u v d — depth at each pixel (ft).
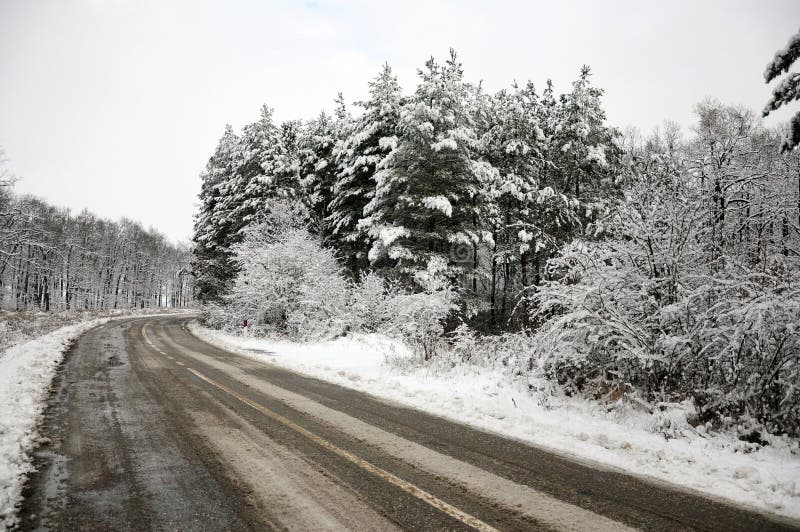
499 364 34.99
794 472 16.75
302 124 126.41
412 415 24.94
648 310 26.91
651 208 28.37
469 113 82.94
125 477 15.30
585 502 14.12
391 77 87.30
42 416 22.68
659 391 25.43
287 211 93.04
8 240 116.16
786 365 21.34
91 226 252.01
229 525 12.13
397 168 72.49
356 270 96.63
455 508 13.38
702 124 68.28
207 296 120.06
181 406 25.44
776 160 37.32
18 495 13.70
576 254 29.27
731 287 23.21
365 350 55.21
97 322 107.14
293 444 18.98
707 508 13.93
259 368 41.52
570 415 24.88
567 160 85.15
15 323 83.82
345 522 12.37
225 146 134.82
